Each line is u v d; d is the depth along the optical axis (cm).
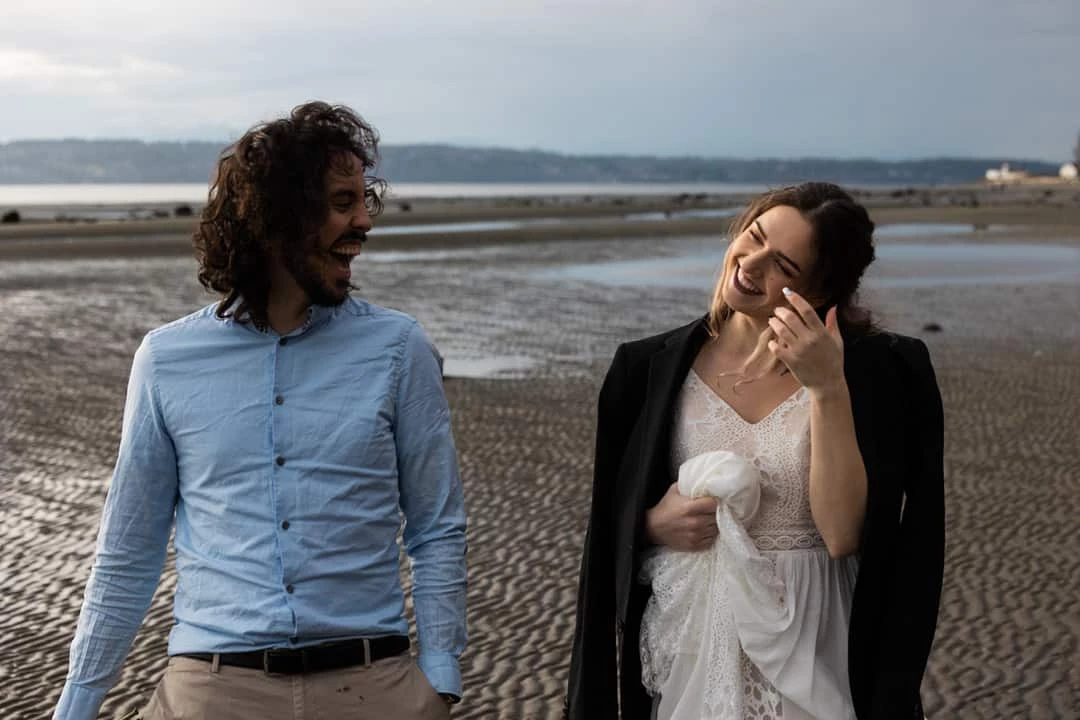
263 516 214
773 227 230
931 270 2361
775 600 229
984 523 654
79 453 830
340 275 221
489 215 5119
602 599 251
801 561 234
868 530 228
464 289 1922
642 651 244
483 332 1412
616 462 254
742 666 232
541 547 611
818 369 218
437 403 231
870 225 235
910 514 234
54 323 1508
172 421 220
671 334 253
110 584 221
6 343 1336
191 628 216
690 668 236
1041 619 506
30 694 432
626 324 1493
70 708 217
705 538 232
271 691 210
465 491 717
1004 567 579
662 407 243
